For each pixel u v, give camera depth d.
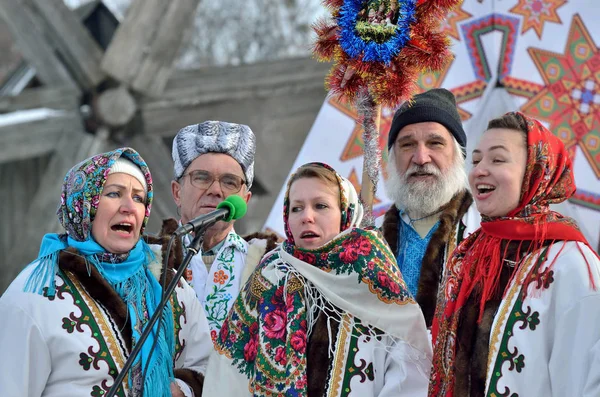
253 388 3.97
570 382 3.46
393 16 4.51
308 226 4.09
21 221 9.27
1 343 3.82
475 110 6.10
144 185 4.21
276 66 9.69
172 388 4.09
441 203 4.78
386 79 4.46
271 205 9.75
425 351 4.01
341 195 4.16
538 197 3.78
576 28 6.10
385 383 3.95
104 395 3.86
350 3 4.53
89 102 9.05
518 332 3.59
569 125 6.03
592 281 3.51
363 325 3.99
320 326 4.01
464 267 3.88
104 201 4.07
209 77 9.45
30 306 3.87
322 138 6.16
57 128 8.98
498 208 3.79
